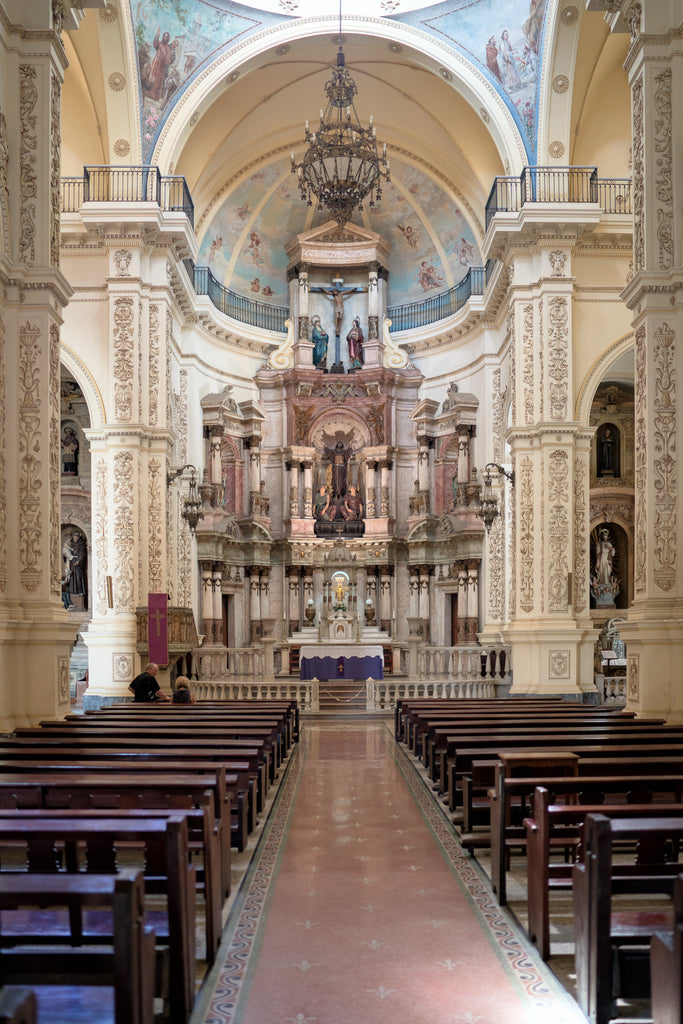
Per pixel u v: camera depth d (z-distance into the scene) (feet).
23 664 42.73
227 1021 16.63
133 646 72.18
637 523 46.65
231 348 110.42
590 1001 16.67
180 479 85.87
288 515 112.88
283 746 49.88
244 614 108.99
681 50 45.83
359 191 63.36
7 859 27.22
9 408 43.96
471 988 18.13
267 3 80.07
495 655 81.05
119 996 12.52
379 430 113.50
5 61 44.47
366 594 112.78
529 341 75.66
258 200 108.17
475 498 100.17
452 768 34.94
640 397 46.44
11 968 13.97
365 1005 17.33
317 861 27.96
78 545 100.68
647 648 43.98
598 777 24.40
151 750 31.48
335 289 115.65
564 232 73.92
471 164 92.27
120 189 76.07
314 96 94.17
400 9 80.69
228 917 22.56
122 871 13.32
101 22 72.43
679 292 45.01
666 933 13.98
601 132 79.82
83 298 75.51
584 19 72.74
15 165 44.73
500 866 23.73
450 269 108.58
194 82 78.95
